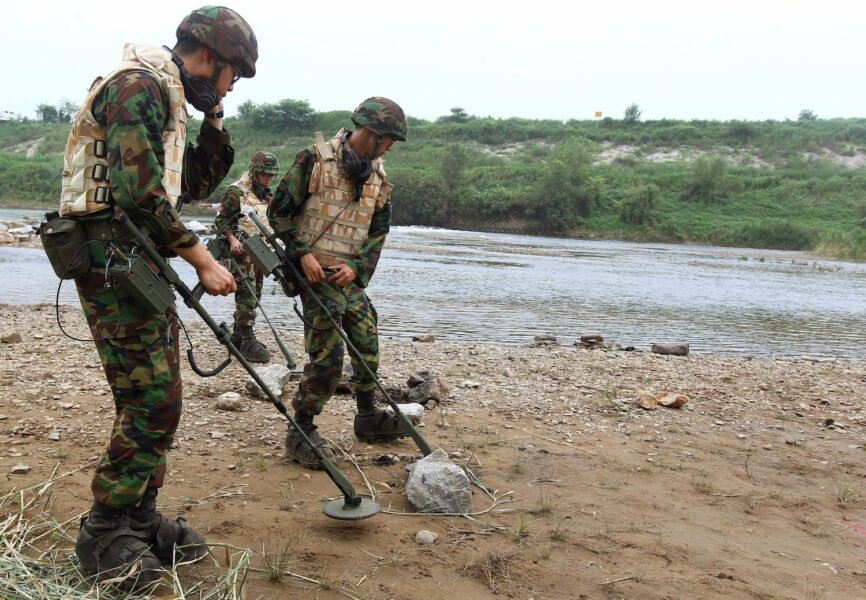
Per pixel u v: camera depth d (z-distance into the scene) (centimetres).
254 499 382
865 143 8669
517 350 916
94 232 268
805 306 1841
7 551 286
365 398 478
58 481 384
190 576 295
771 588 331
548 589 314
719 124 9244
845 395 764
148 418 278
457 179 6644
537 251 3638
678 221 5988
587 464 480
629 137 8888
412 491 384
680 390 730
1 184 6400
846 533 403
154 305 264
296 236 426
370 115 431
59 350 709
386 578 310
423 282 1858
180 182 283
